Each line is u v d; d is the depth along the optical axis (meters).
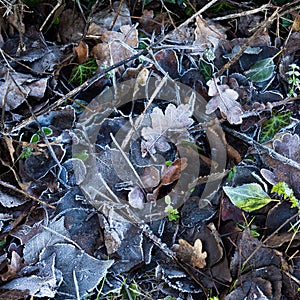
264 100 0.87
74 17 0.94
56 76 0.88
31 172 0.80
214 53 0.90
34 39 0.91
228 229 0.79
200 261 0.77
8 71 0.81
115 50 0.89
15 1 0.87
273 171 0.81
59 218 0.80
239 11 0.95
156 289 0.78
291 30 0.89
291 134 0.83
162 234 0.81
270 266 0.76
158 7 0.97
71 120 0.84
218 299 0.75
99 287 0.77
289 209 0.79
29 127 0.83
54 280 0.74
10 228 0.79
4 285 0.74
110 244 0.79
